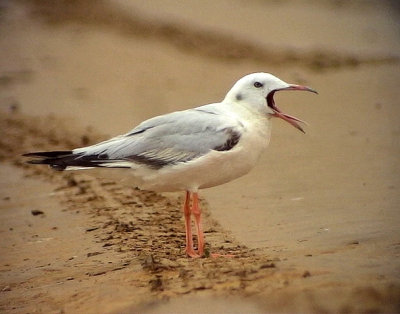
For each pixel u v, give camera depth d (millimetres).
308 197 14234
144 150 10641
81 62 32625
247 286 8562
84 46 35625
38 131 22125
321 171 16109
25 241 13273
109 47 35156
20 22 40625
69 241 12945
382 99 23469
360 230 11703
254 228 12484
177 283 9047
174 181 10680
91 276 10477
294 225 12430
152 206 14734
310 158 17250
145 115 23281
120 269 10547
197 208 10805
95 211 14664
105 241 12578
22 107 25562
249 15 40469
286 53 31906
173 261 10281
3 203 15859
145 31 38000
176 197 15289
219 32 36562
